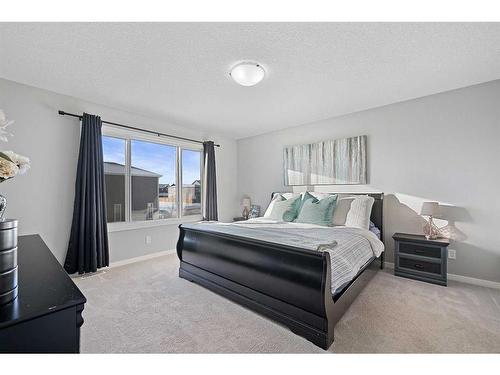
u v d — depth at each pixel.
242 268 2.17
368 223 3.05
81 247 2.98
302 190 4.23
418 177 3.10
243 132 4.86
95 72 2.42
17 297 0.78
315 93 2.95
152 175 4.03
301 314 1.72
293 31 1.79
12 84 2.63
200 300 2.32
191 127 4.46
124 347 1.62
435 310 2.10
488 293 2.45
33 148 2.77
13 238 0.81
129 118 3.63
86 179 3.05
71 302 0.75
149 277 2.94
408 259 2.89
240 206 5.29
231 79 2.57
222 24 1.72
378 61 2.22
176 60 2.19
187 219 4.47
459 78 2.57
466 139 2.79
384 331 1.78
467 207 2.78
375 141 3.45
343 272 1.85
